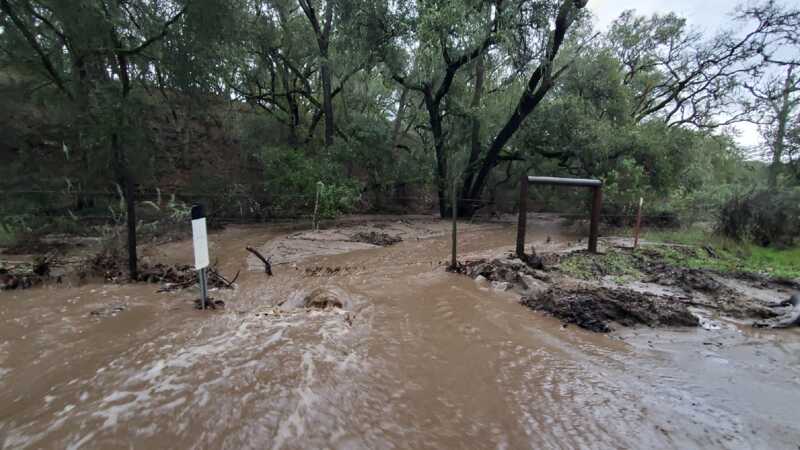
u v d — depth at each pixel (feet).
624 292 16.75
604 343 12.94
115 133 34.99
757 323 14.87
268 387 9.10
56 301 16.16
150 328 13.00
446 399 9.20
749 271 22.29
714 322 15.12
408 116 72.69
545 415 8.68
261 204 50.11
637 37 66.39
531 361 11.41
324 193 45.57
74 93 38.96
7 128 38.04
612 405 9.16
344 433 7.63
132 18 39.09
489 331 13.62
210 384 9.16
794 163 42.55
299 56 64.18
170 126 58.44
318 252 30.27
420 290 18.61
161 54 40.19
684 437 8.02
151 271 20.70
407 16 49.90
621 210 43.75
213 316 14.40
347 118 69.36
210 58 40.52
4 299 16.38
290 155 51.06
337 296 17.07
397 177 61.67
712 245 28.68
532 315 15.37
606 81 56.75
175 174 56.29
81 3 32.40
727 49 59.52
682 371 11.06
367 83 72.33
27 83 39.17
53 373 9.75
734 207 31.12
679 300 17.35
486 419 8.46
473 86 65.51
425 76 53.67
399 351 11.69
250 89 63.62
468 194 61.77
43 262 20.03
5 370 9.97
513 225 51.11
